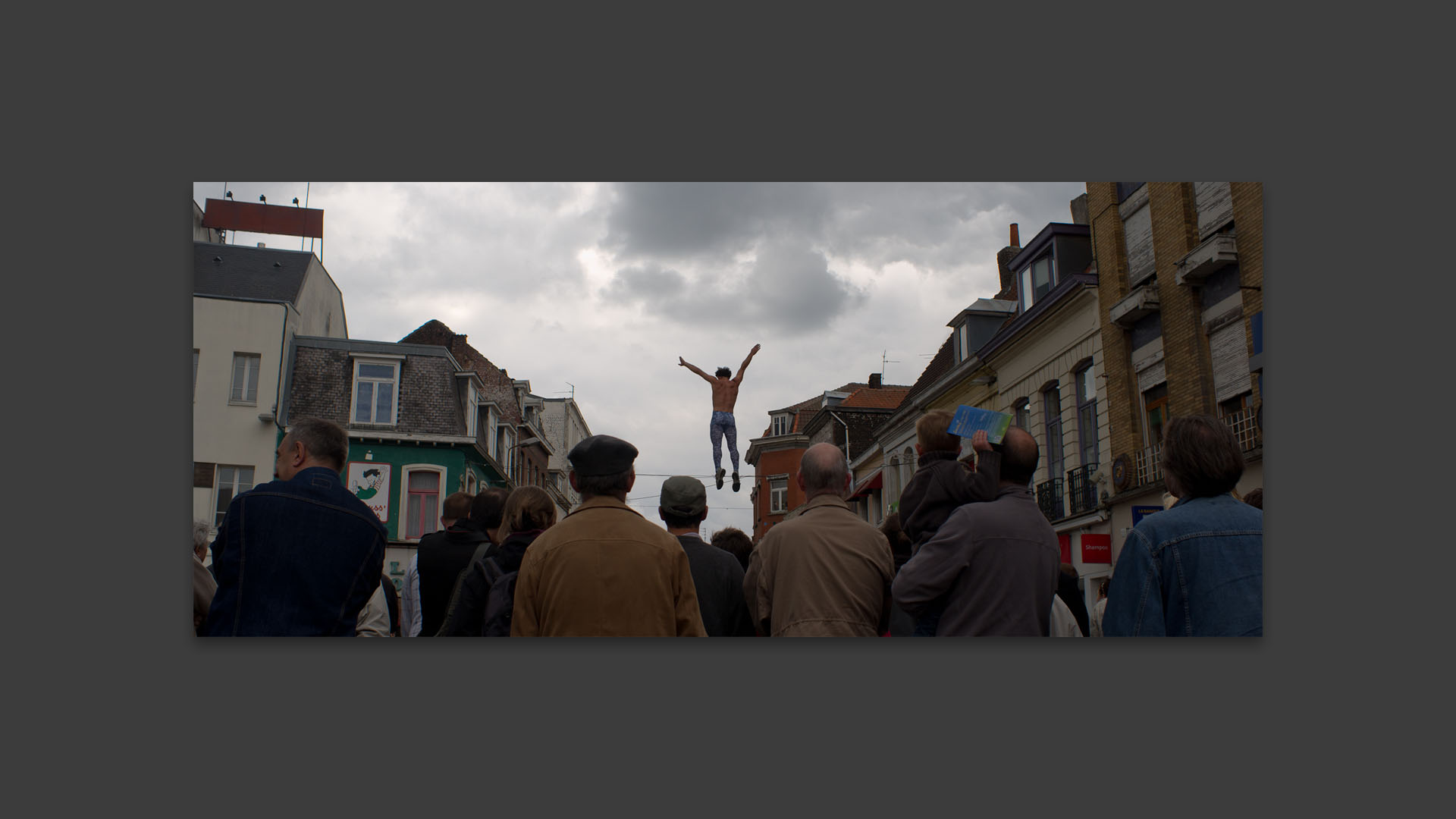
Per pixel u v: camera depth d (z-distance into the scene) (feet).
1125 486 34.40
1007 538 10.69
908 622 14.38
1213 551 9.62
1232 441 9.98
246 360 44.68
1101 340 37.06
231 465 41.81
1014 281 46.21
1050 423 40.70
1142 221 35.91
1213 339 31.89
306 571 10.69
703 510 12.67
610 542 10.57
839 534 11.30
